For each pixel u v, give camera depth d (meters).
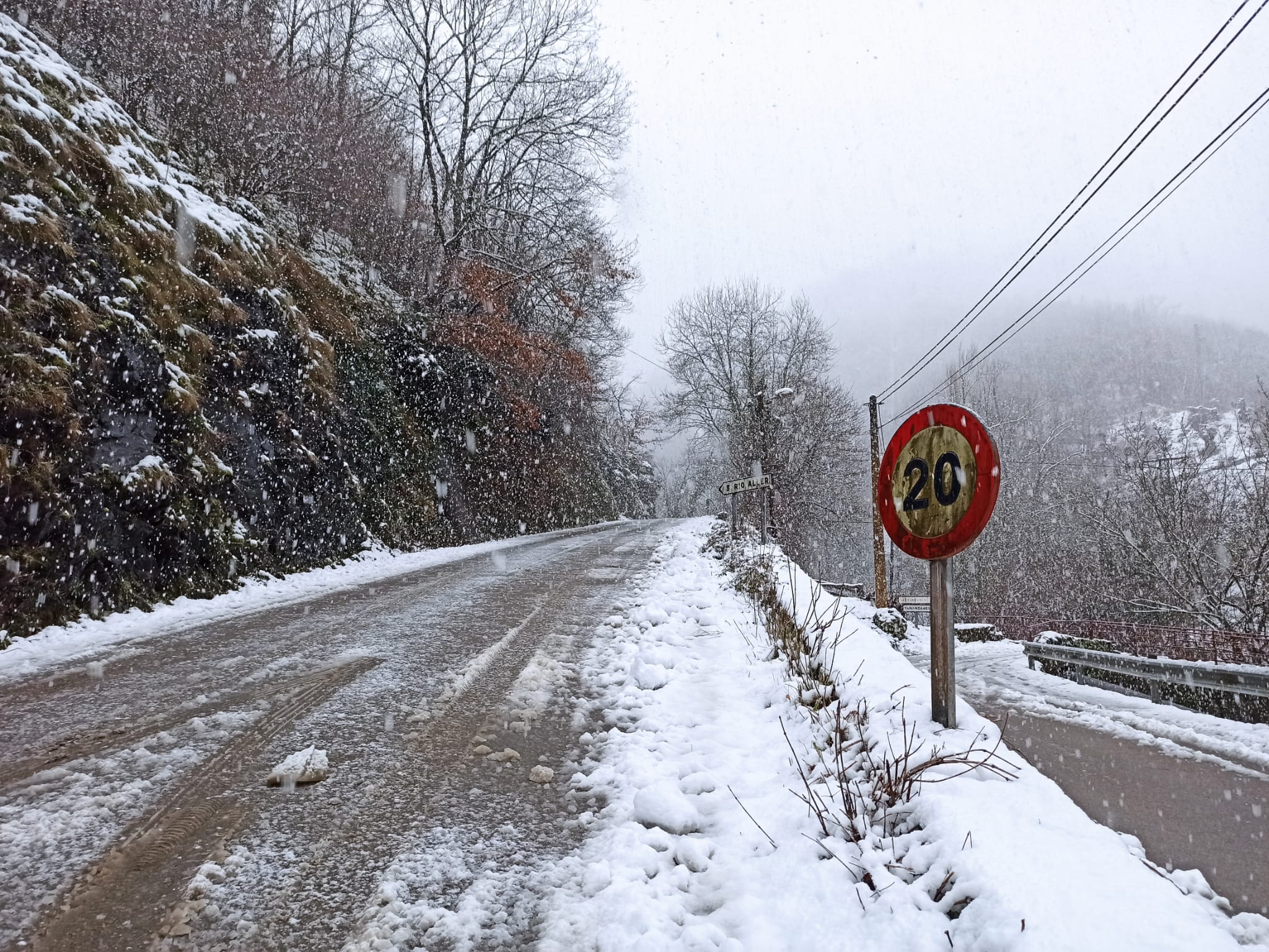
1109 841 2.28
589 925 2.52
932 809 2.56
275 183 17.05
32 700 5.17
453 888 2.78
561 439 34.97
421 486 19.64
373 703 5.15
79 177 9.84
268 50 17.34
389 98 23.53
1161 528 16.59
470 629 7.90
